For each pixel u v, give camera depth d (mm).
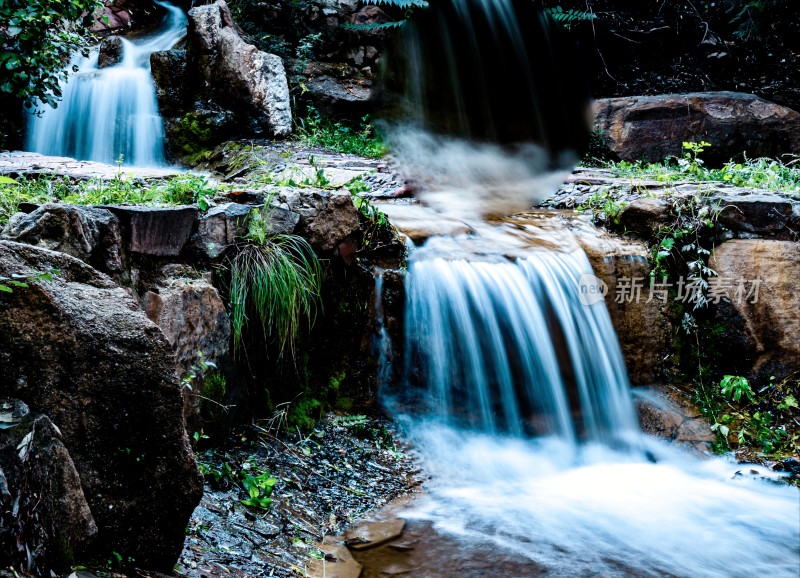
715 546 3955
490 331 5176
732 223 6117
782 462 5137
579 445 5203
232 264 4266
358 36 12578
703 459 5230
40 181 5004
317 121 11320
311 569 3326
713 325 6051
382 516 3955
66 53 8336
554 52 8219
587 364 5465
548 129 7945
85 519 2283
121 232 3688
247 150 9633
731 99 11719
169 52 10414
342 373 4938
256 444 4266
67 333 2375
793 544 4031
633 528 4102
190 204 4258
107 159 10008
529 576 3449
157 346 2535
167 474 2555
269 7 12328
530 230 5996
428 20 8516
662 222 6102
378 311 5004
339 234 4777
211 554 3125
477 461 4758
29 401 2305
